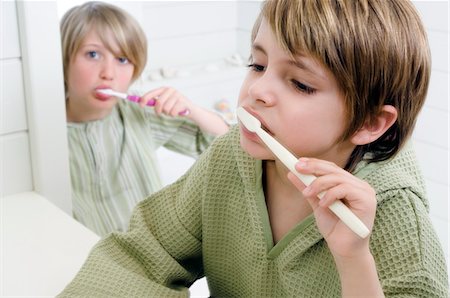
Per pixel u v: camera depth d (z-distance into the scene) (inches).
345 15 18.1
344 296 18.5
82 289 23.8
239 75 70.5
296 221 22.8
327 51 17.8
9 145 32.9
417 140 59.6
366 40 18.2
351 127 19.1
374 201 17.3
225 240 25.0
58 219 31.0
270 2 19.0
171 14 66.0
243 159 23.6
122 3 55.9
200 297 37.6
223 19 71.6
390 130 21.1
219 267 25.7
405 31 19.1
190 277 26.7
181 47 68.3
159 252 25.2
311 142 19.0
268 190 23.3
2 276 26.1
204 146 47.3
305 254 22.2
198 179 25.0
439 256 20.9
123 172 44.1
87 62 42.6
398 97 19.7
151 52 65.5
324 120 18.7
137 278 24.4
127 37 43.5
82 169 42.6
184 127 46.9
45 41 31.8
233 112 68.5
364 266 18.0
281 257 22.6
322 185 17.1
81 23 42.3
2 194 33.3
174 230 25.5
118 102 45.2
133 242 25.5
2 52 31.2
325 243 21.9
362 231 16.7
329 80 18.3
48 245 28.5
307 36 17.8
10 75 31.9
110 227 42.2
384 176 21.3
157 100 43.2
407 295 19.7
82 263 27.3
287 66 18.4
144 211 26.7
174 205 25.9
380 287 18.5
